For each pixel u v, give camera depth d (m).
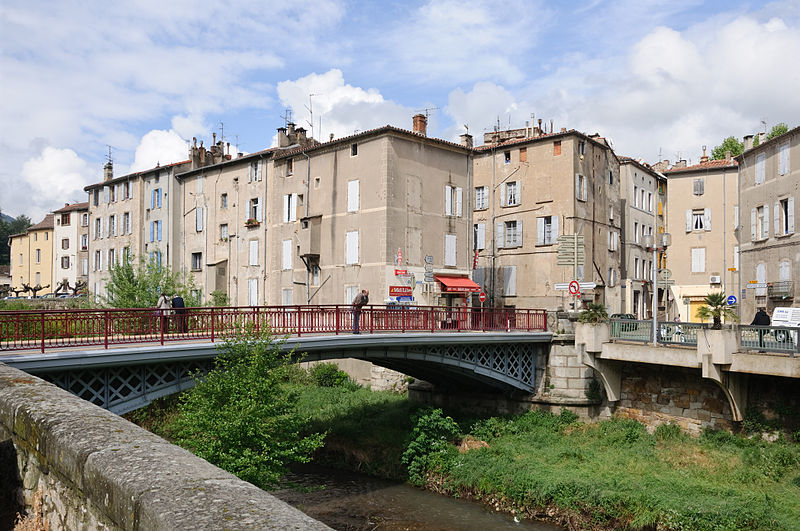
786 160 31.28
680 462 20.55
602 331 24.22
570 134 36.31
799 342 18.55
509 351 25.44
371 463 23.56
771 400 20.98
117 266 31.16
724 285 43.78
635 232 44.03
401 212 30.88
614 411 25.12
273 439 15.98
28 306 33.16
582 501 17.97
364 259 31.11
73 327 14.46
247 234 39.56
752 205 34.84
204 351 15.29
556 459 21.61
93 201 54.53
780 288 31.33
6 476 5.56
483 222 40.28
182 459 4.02
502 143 40.19
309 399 29.64
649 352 22.39
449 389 29.16
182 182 45.28
